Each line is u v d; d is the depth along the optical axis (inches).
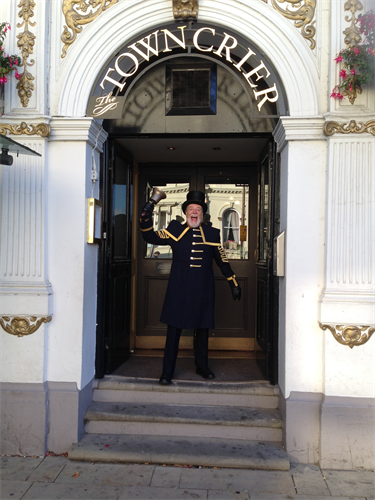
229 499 108.3
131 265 180.4
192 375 154.9
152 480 116.0
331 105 125.3
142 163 196.4
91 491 111.1
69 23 134.6
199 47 130.5
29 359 130.6
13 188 131.9
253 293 193.9
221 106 144.3
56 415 130.6
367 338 122.8
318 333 127.4
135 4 132.9
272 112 142.6
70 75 133.5
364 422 121.9
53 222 133.2
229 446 128.4
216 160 191.0
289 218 128.3
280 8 130.5
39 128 129.3
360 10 125.3
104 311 149.0
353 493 111.2
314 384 127.3
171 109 145.8
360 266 124.5
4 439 129.6
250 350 193.5
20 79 131.6
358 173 124.4
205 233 154.9
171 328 148.9
